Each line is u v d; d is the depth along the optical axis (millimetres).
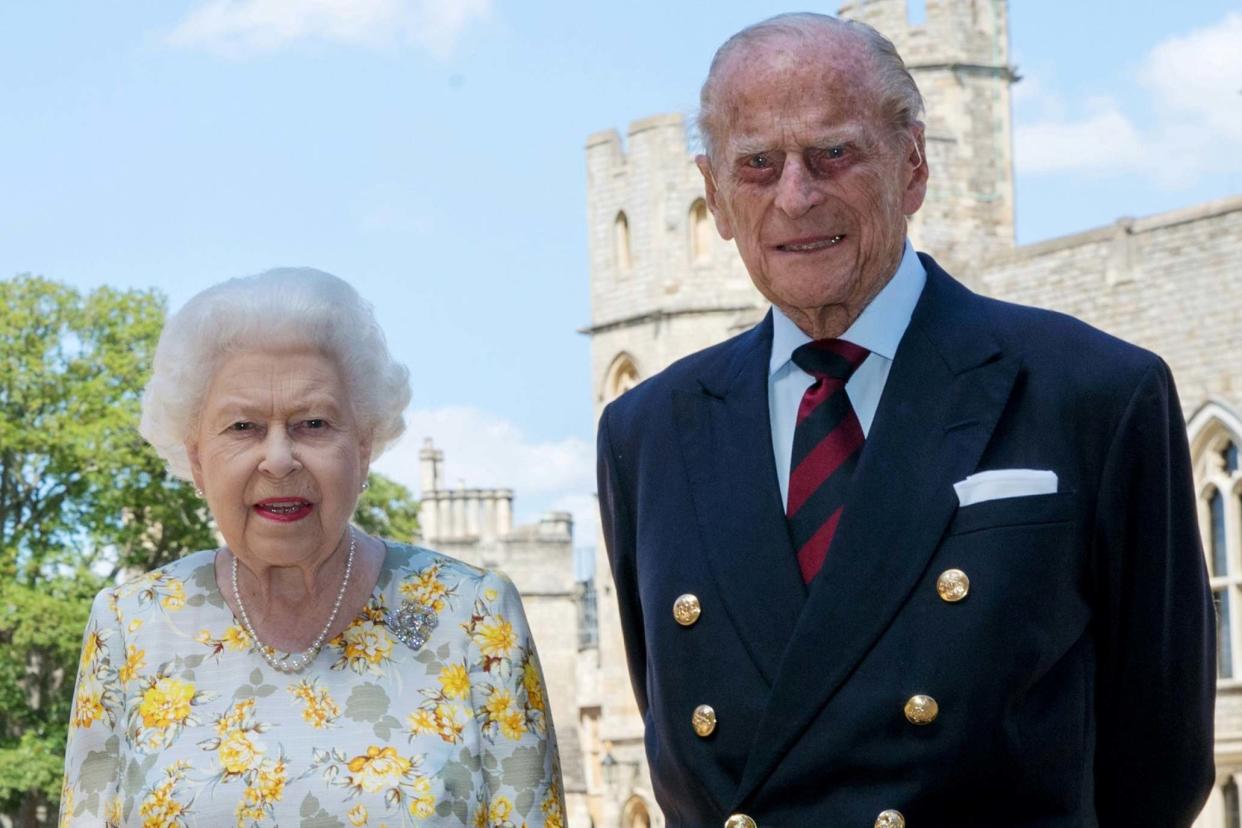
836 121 4836
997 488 4801
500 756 5152
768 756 4797
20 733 38062
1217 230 24953
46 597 35844
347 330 5090
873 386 5102
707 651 5004
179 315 5051
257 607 5129
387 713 5059
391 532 50125
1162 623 4879
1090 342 4945
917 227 32938
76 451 37031
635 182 38719
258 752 4957
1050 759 4684
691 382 5395
